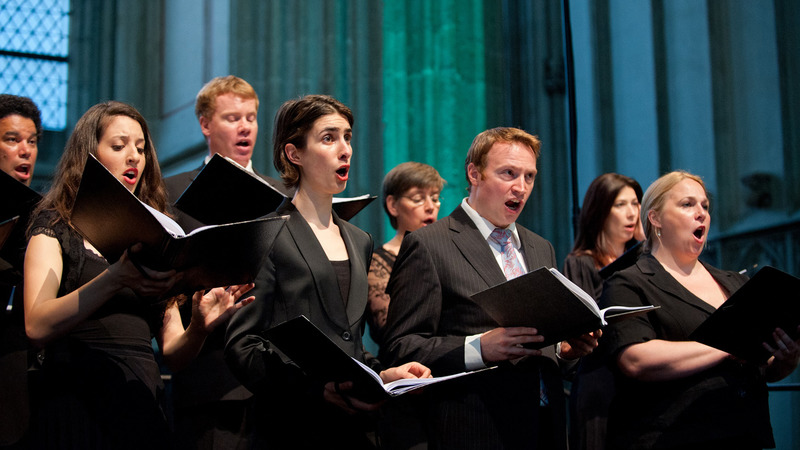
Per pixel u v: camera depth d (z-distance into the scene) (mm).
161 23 11102
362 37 8664
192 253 2723
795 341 3617
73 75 12250
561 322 3178
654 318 3998
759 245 8852
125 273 2783
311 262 3316
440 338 3545
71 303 2799
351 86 8547
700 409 3756
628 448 3842
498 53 9969
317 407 3268
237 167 3141
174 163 10094
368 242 3729
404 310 3662
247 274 2943
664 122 9719
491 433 3443
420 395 3773
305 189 3588
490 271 3711
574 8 10695
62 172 3244
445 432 3479
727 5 9375
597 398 4500
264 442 3209
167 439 3082
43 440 2951
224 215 3324
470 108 8969
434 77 8867
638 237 5504
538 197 10484
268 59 8461
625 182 5430
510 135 3934
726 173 9242
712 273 4266
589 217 5434
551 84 10570
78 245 3104
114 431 2959
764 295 3402
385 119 8727
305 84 8438
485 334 3422
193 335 3250
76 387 2986
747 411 3770
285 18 8539
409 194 5453
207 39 9703
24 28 12234
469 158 4027
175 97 10492
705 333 3574
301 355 2996
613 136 10258
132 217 2639
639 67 9938
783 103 8875
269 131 8320
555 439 3572
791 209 8750
